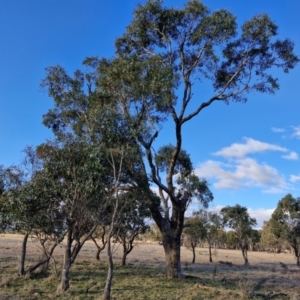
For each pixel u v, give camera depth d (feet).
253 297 61.57
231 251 342.03
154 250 243.40
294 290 76.59
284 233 192.85
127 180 66.64
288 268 153.89
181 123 79.00
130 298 55.16
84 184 54.65
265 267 152.66
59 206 59.52
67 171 56.08
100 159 56.85
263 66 78.89
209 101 79.61
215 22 72.33
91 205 57.82
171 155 93.40
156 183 77.36
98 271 86.69
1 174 64.69
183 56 80.59
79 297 52.80
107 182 60.03
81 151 56.44
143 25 79.46
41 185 57.11
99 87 70.64
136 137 63.10
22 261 71.56
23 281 65.16
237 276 100.27
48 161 56.95
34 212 59.31
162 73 66.03
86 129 64.90
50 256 68.85
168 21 77.25
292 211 194.49
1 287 58.85
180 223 81.41
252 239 192.44
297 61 76.69
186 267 118.32
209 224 173.68
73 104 85.51
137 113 69.82
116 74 67.41
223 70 81.25
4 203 60.64
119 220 76.02
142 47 82.43
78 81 85.40
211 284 74.18
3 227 66.64
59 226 63.41
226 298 59.00
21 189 59.21
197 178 82.89
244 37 75.51
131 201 72.23
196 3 75.05
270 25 73.41
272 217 201.98
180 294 60.44
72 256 59.36
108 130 56.95
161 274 86.63
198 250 304.91
